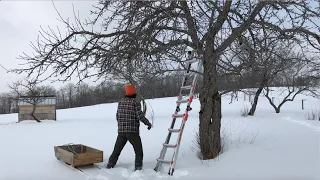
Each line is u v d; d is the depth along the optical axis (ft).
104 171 22.09
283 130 37.35
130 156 27.37
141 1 21.74
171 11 21.76
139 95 25.35
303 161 21.91
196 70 22.52
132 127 22.48
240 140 28.89
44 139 40.57
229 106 105.50
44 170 22.81
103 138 40.01
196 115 71.61
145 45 21.89
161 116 72.43
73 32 22.77
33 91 68.39
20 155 28.91
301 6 21.81
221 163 22.53
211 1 19.79
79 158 22.76
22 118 77.10
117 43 22.93
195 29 22.18
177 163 23.54
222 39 22.25
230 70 22.39
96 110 116.37
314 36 23.61
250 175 19.84
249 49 22.76
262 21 22.36
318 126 42.34
